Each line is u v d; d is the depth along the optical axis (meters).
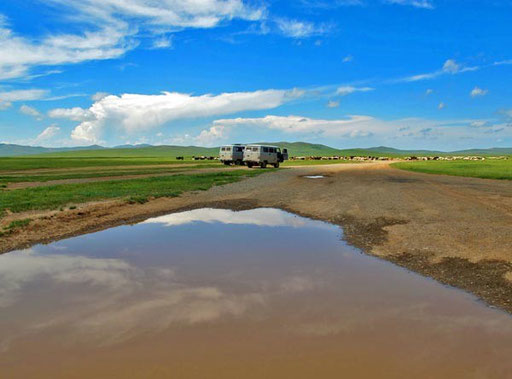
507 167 45.09
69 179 30.31
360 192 20.55
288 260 8.20
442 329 4.86
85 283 6.66
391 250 8.90
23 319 5.14
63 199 16.28
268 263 7.96
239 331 4.78
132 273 7.25
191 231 11.38
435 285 6.56
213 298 5.94
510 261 7.61
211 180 28.38
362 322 5.05
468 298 5.93
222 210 15.42
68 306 5.60
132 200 16.81
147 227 12.02
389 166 58.53
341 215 13.67
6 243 9.68
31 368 3.94
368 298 5.94
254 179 30.05
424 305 5.65
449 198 17.47
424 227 11.09
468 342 4.52
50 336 4.64
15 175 35.72
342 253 8.77
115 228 11.88
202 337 4.62
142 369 3.92
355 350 4.32
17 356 4.18
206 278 6.95
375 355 4.21
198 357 4.16
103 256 8.54
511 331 4.80
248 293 6.17
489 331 4.80
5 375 3.81
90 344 4.45
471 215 12.82
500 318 5.19
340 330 4.82
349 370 3.92
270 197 19.06
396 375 3.84
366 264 7.88
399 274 7.19
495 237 9.58
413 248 8.94
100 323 5.01
